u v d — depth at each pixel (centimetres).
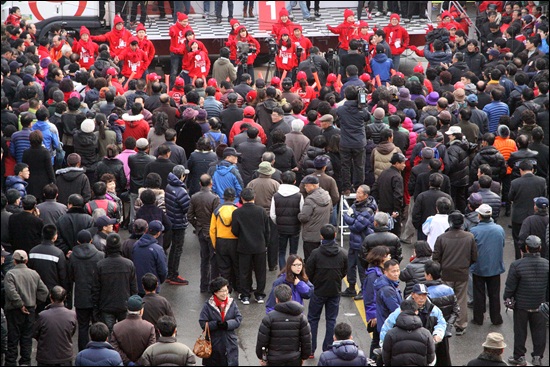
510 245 4406
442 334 2967
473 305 3675
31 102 4528
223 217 3688
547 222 3544
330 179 3897
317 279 3297
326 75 5975
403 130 4344
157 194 3794
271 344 2972
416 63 7150
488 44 7044
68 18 6881
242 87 5212
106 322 3272
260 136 4425
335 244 3284
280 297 2973
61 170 4003
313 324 3356
